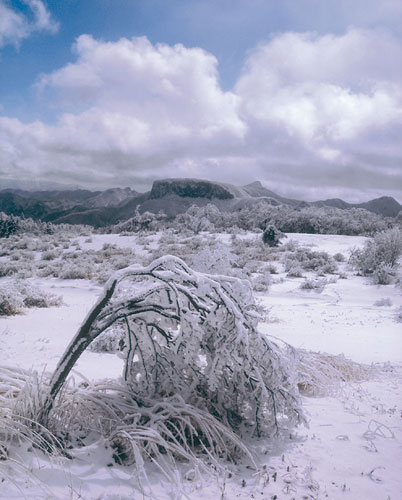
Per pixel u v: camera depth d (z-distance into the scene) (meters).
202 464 3.08
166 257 3.49
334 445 3.84
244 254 31.78
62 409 3.57
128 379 4.01
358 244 37.53
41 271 25.69
